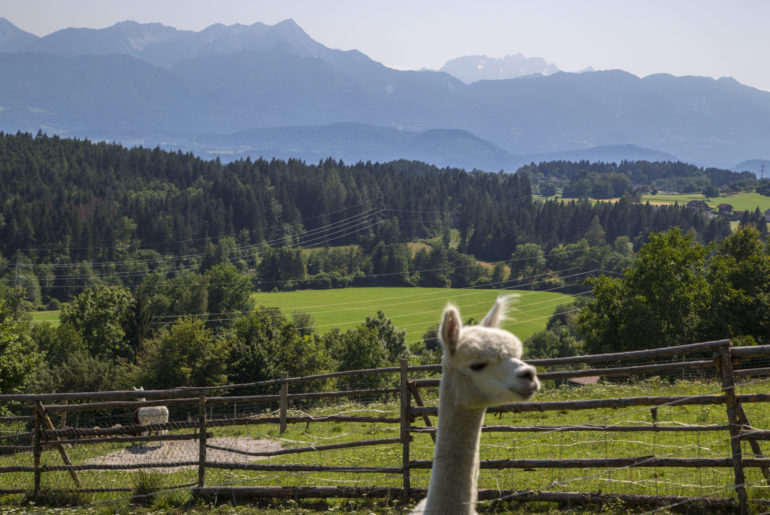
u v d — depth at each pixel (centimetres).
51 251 14600
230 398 1070
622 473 954
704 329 4594
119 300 8119
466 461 439
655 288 4634
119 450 1547
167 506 1002
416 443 1345
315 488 973
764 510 739
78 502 1072
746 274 4778
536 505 855
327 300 13300
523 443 1175
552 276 14275
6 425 2117
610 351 4788
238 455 1362
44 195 18350
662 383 2102
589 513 803
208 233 17875
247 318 6438
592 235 19138
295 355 5788
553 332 9394
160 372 5616
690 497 793
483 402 417
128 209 17800
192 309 9744
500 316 464
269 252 15150
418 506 525
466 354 416
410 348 8950
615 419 1387
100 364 5375
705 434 1152
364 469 950
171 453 1446
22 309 9931
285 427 1648
